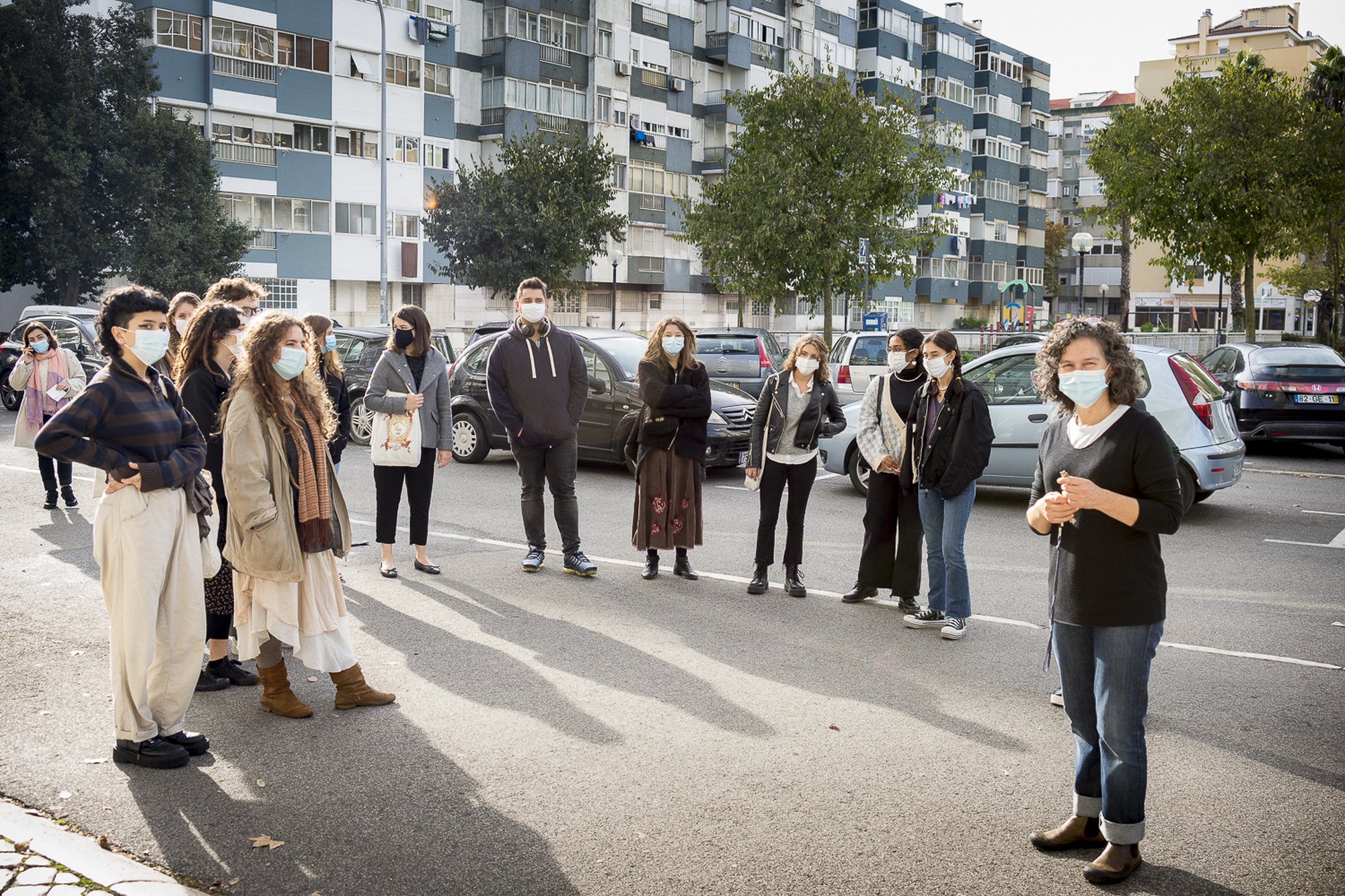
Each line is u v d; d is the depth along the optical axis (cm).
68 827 395
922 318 6650
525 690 554
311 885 356
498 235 3691
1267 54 7331
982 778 449
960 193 6550
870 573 730
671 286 5294
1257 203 2602
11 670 575
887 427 710
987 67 6844
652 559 809
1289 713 532
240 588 501
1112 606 362
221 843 385
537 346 803
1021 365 1100
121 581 441
